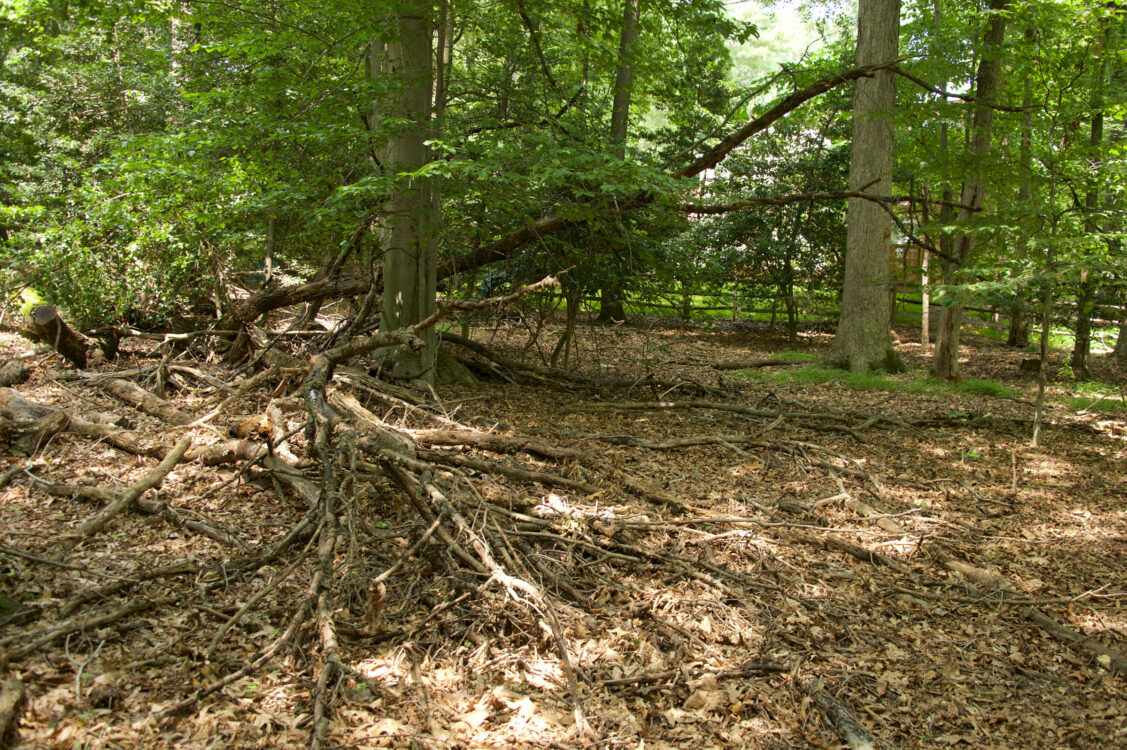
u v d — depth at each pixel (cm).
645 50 1157
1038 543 613
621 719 346
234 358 988
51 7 780
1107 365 1827
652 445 796
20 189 1527
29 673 316
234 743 294
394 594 430
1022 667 432
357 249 1049
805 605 478
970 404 1225
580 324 1527
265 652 343
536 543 512
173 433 650
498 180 780
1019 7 938
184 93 894
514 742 320
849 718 358
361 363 977
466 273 1181
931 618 485
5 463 553
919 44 1105
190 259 1015
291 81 805
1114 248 871
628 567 502
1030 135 984
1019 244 929
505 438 695
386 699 336
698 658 407
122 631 358
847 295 1548
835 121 1942
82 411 701
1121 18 913
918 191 1661
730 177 2116
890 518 641
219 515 507
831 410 1127
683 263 1148
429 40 900
